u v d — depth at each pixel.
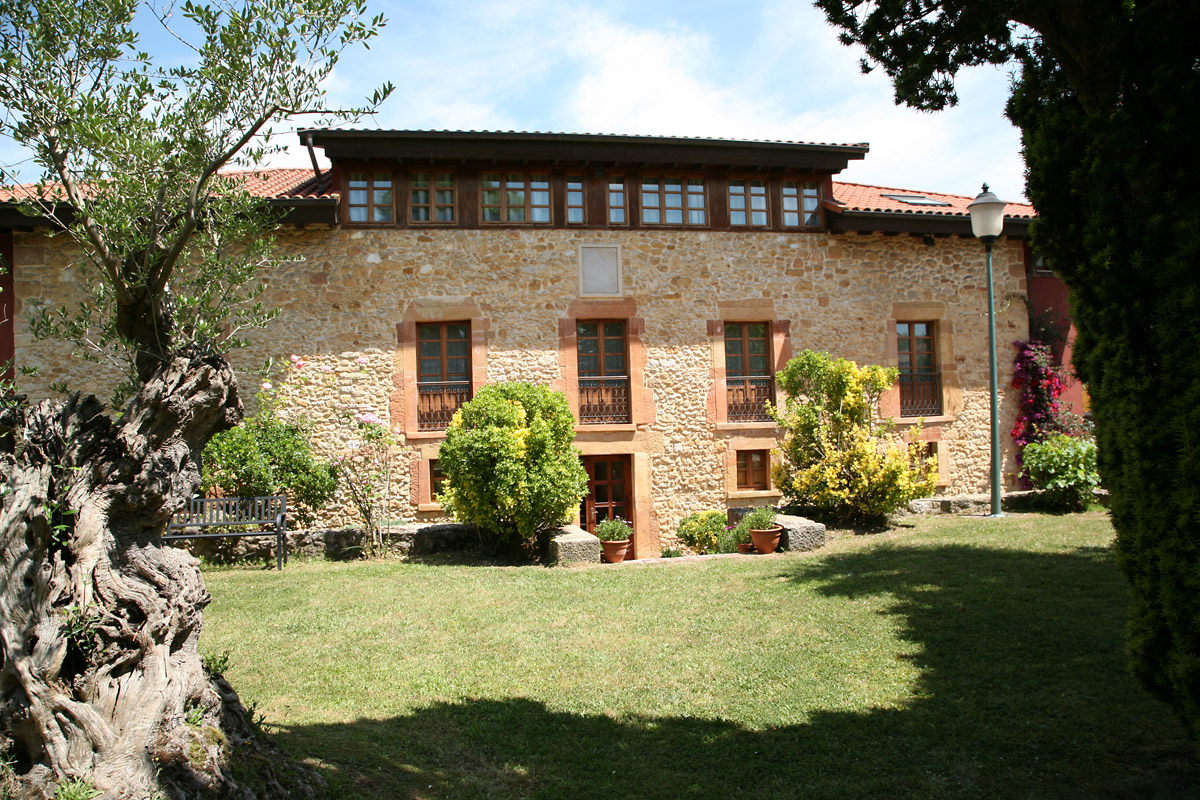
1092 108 3.71
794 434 10.20
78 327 3.16
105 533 2.80
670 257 10.79
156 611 2.79
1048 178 3.95
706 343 10.84
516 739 4.05
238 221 3.58
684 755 3.90
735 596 6.68
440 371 10.30
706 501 10.73
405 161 10.03
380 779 3.36
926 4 4.60
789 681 4.85
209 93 3.07
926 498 10.79
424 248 10.18
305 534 8.68
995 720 4.23
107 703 2.58
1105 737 4.00
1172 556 3.35
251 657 5.20
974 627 5.62
